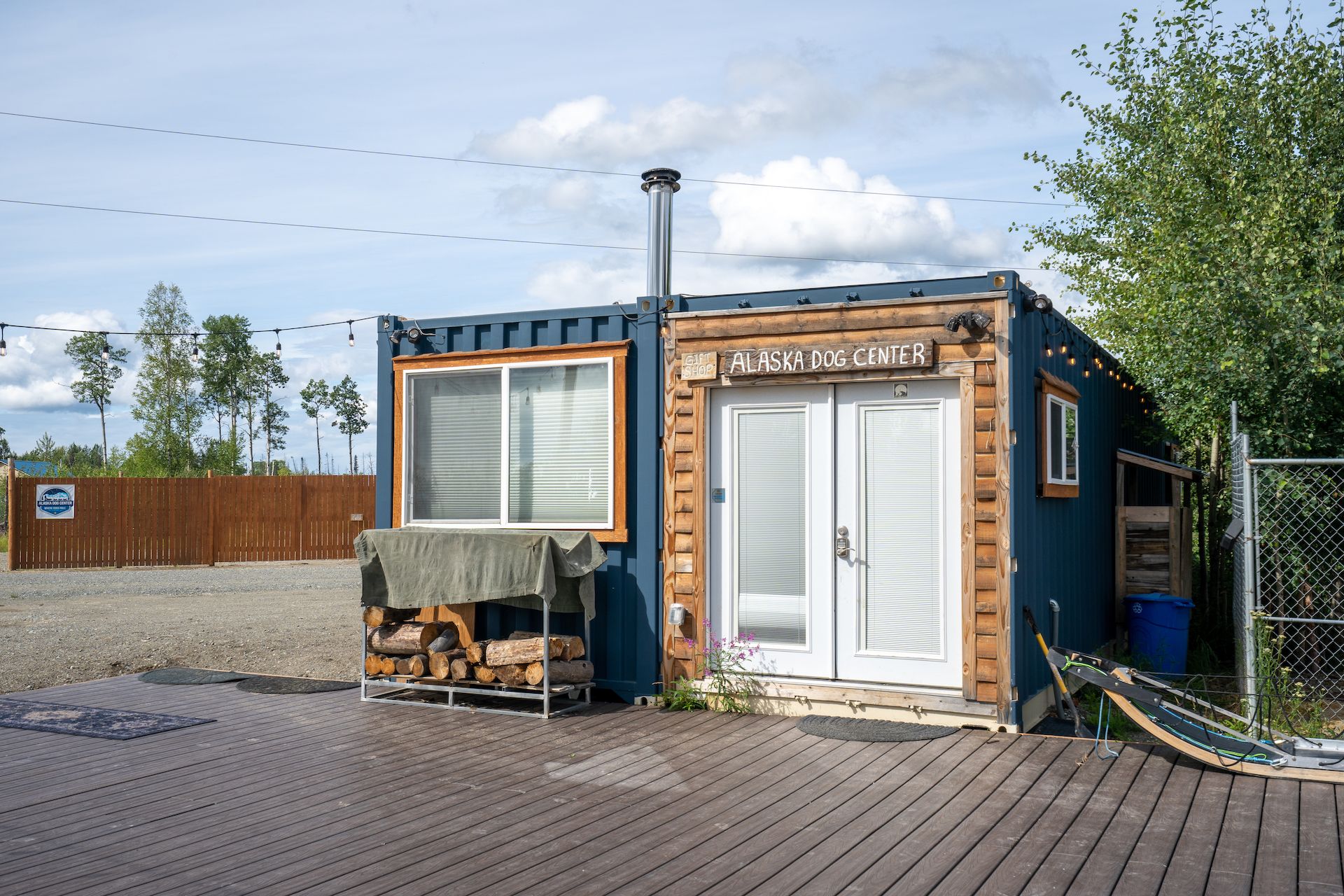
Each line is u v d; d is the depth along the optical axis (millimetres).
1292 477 9141
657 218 9461
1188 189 11250
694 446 7977
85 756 6547
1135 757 6371
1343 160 10453
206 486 23109
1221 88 11164
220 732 7246
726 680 7824
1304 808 5355
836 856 4641
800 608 7715
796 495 7758
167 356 50156
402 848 4785
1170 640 9773
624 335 8305
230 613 14680
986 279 7105
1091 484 9883
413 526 8969
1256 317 9211
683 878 4375
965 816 5223
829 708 7504
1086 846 4773
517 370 8672
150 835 4984
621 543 8211
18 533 21703
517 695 7707
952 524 7238
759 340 7797
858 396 7574
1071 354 9070
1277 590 9148
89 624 13398
